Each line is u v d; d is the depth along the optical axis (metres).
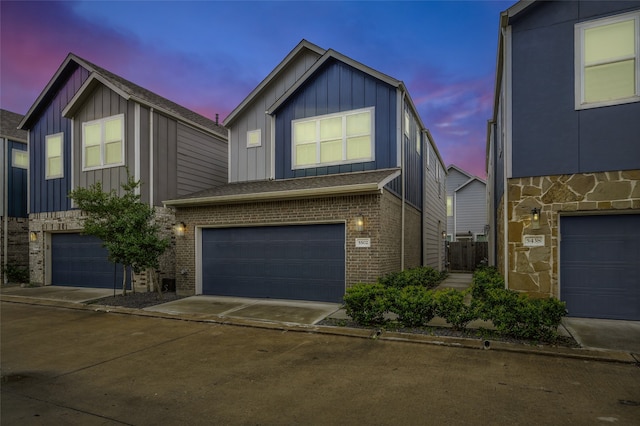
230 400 4.17
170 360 5.62
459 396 4.14
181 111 15.30
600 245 7.26
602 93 7.06
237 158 13.42
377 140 10.85
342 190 8.95
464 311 6.54
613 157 6.95
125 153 12.62
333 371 5.00
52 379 4.90
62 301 10.95
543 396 4.11
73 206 13.76
